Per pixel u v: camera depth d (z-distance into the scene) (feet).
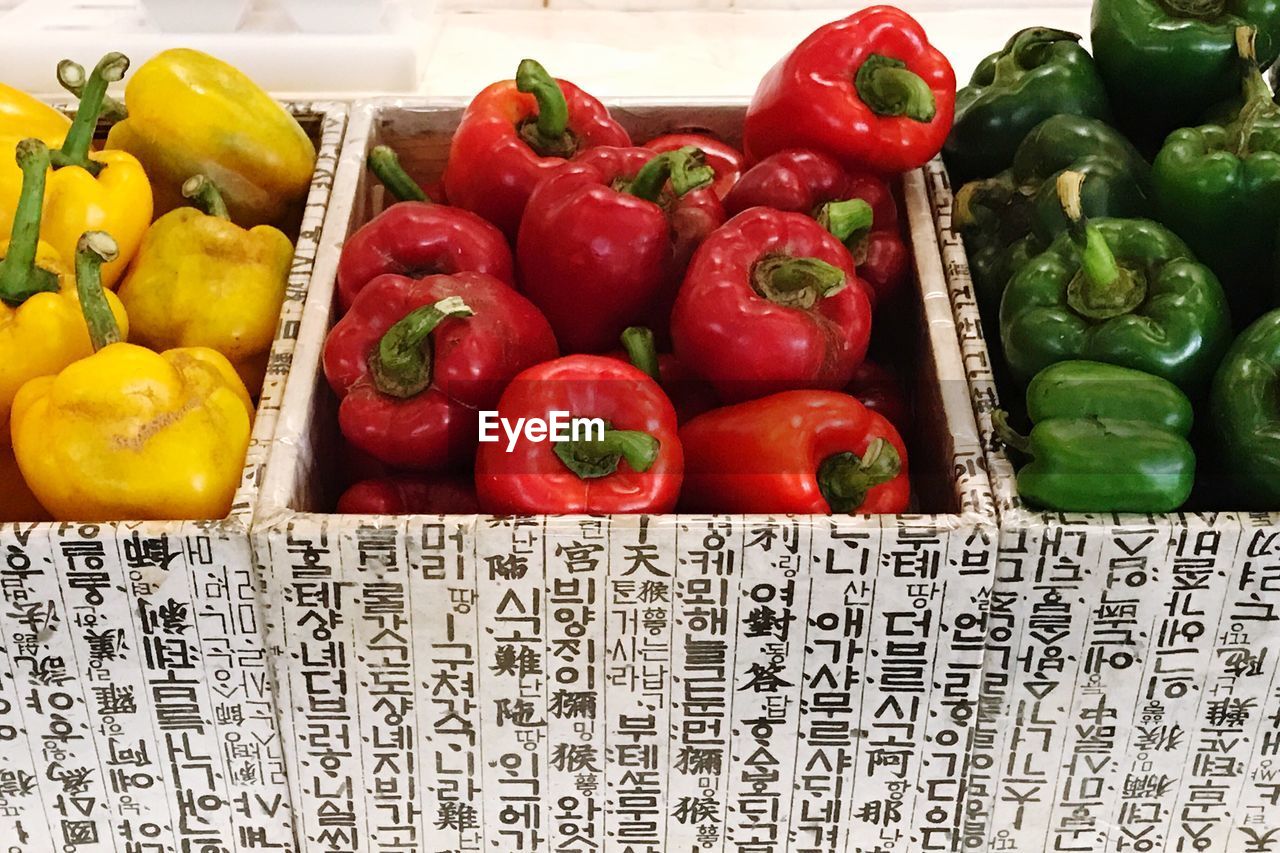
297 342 2.22
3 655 1.97
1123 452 1.91
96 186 2.35
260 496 1.97
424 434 2.10
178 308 2.35
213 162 2.54
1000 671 2.02
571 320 2.28
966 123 2.59
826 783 2.11
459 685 2.02
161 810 2.13
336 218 2.46
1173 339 2.05
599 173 2.30
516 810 2.14
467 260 2.26
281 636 1.98
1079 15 3.80
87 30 3.45
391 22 3.52
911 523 1.90
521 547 1.91
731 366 2.14
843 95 2.35
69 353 2.16
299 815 2.14
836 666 2.00
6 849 2.15
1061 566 1.93
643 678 2.02
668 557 1.92
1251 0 2.42
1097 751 2.09
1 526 1.89
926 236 2.40
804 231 2.17
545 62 3.62
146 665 1.99
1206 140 2.26
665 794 2.13
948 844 2.17
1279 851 2.18
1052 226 2.30
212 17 3.43
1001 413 2.02
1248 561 1.91
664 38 3.74
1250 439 1.97
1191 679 2.02
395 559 1.92
